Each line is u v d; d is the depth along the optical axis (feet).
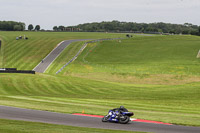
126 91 212.02
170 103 157.38
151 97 181.06
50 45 510.99
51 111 99.91
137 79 290.97
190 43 489.67
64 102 136.05
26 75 269.23
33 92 203.62
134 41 536.83
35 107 107.65
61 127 71.31
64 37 632.38
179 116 98.07
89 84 242.58
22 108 104.37
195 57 381.81
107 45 494.18
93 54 431.43
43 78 258.37
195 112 115.34
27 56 431.84
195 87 216.33
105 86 235.61
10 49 486.79
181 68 325.42
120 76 304.30
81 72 328.29
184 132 70.74
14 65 379.96
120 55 423.23
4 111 96.12
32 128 68.39
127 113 81.00
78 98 167.84
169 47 462.19
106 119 82.53
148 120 86.99
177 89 213.05
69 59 403.54
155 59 386.32
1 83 229.04
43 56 429.38
